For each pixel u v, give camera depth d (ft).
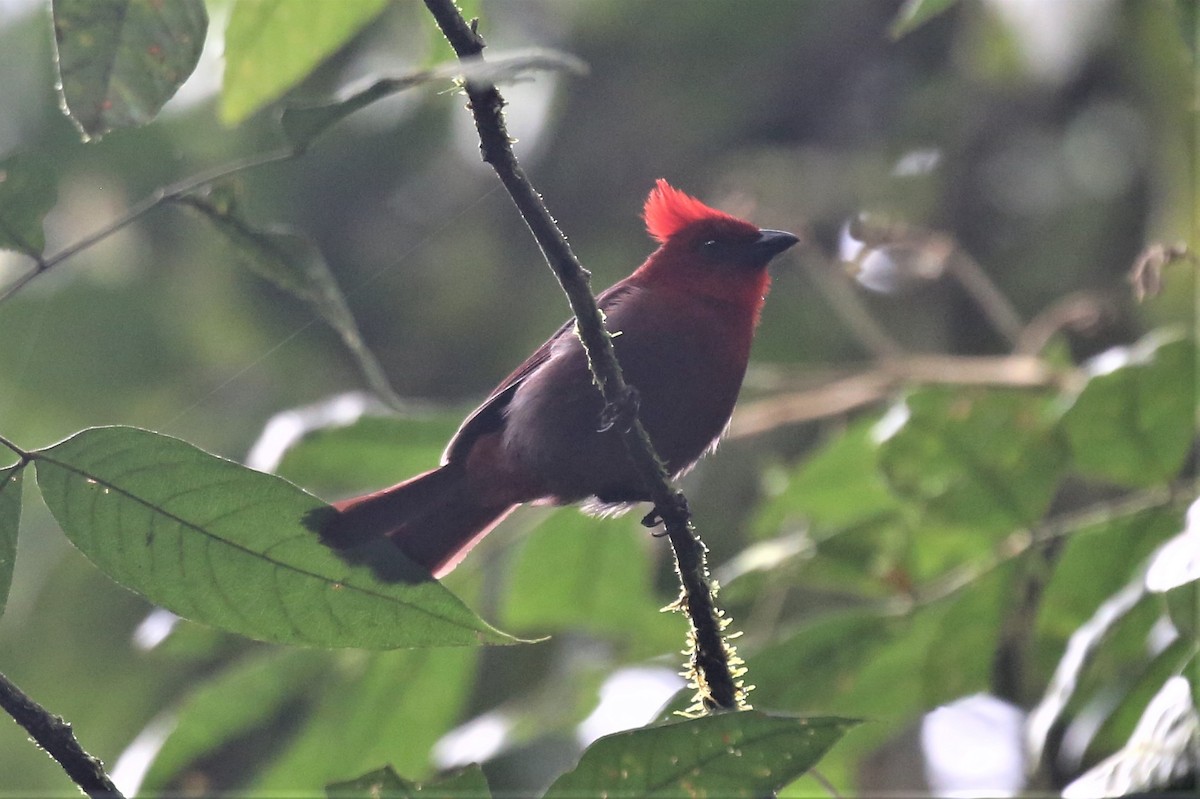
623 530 36.37
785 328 53.88
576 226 61.87
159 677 51.16
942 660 31.40
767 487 40.24
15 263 40.27
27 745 49.16
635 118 63.16
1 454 49.85
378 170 58.75
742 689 24.14
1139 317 41.19
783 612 45.27
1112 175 53.72
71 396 55.62
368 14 24.63
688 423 31.48
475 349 58.18
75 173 55.52
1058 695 25.48
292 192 57.67
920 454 32.04
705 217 33.76
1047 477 31.73
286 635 18.42
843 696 31.45
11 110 55.21
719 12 63.87
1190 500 30.71
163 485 17.58
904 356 41.93
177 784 35.04
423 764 34.55
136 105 18.35
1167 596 21.70
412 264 58.54
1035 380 34.09
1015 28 45.55
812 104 63.72
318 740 34.22
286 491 17.70
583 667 35.27
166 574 18.08
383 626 18.37
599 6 64.08
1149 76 43.52
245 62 24.77
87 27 18.07
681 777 16.02
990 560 31.71
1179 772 21.06
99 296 56.13
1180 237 40.93
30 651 50.88
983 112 56.85
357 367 56.80
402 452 35.01
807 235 42.09
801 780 30.30
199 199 19.04
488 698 45.39
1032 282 53.21
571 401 29.60
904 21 24.95
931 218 55.88
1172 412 30.53
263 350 56.70
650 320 31.17
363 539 17.94
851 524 31.94
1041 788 31.37
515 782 39.81
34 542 51.47
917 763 44.21
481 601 36.96
